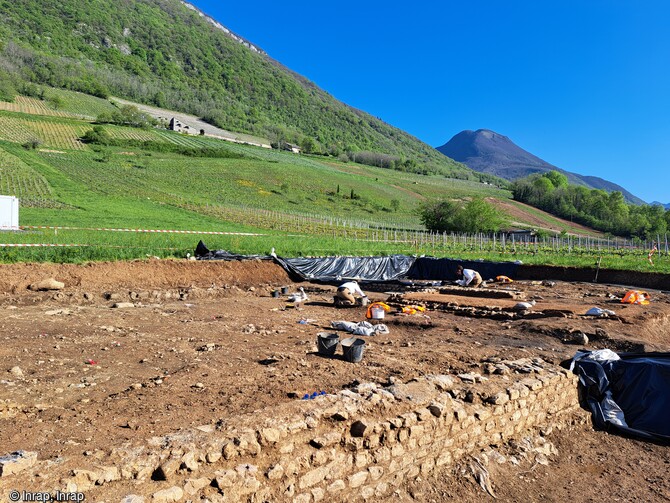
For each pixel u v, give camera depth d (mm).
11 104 110188
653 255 34156
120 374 7109
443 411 5836
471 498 5551
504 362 8117
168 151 98750
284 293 17969
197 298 15656
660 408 7590
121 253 18609
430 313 13844
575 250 39719
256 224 48219
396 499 5215
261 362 7938
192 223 42469
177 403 5910
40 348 8234
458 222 59375
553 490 5965
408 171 168750
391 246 35344
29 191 47906
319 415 5133
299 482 4562
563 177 139750
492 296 16375
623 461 6816
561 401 7734
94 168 69750
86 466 3930
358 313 13875
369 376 7285
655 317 12555
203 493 4016
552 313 12625
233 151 112625
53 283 14320
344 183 103500
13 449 4426
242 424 4789
